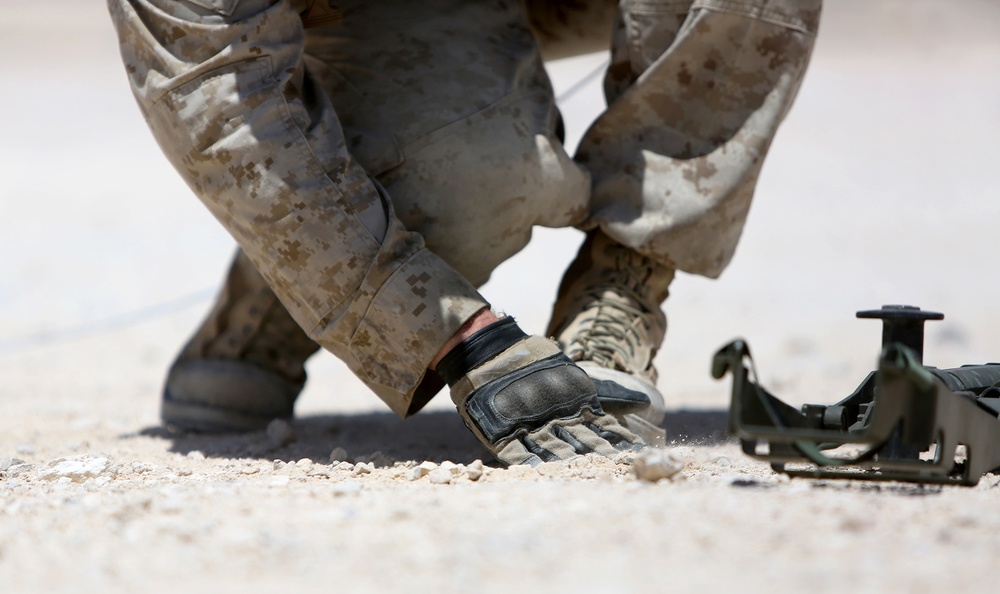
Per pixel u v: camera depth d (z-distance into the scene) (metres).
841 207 44.19
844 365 21.02
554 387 10.39
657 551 6.83
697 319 27.48
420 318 10.52
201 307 30.94
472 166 11.68
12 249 38.16
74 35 122.25
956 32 131.25
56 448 14.17
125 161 57.50
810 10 12.52
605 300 12.61
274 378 15.72
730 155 12.58
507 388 10.38
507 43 12.79
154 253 37.78
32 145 62.59
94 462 11.26
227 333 15.58
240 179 10.66
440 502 8.26
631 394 11.36
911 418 8.16
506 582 6.39
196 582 6.61
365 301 10.60
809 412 9.40
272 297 15.38
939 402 8.22
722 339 25.12
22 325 28.41
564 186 12.25
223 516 8.09
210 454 13.45
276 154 10.58
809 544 6.91
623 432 10.51
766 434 8.01
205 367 15.45
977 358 21.45
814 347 23.33
